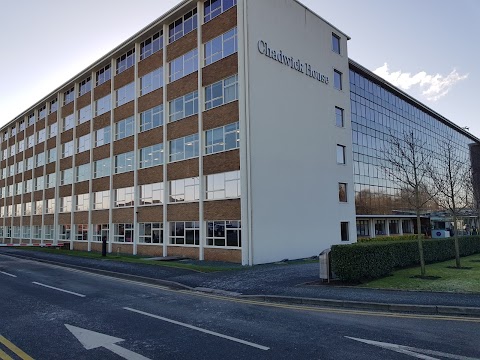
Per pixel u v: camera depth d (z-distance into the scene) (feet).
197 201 76.54
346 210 88.69
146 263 65.05
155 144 88.84
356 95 120.98
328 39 90.74
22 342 21.98
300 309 30.58
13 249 113.70
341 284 39.47
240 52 69.56
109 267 60.64
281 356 19.27
